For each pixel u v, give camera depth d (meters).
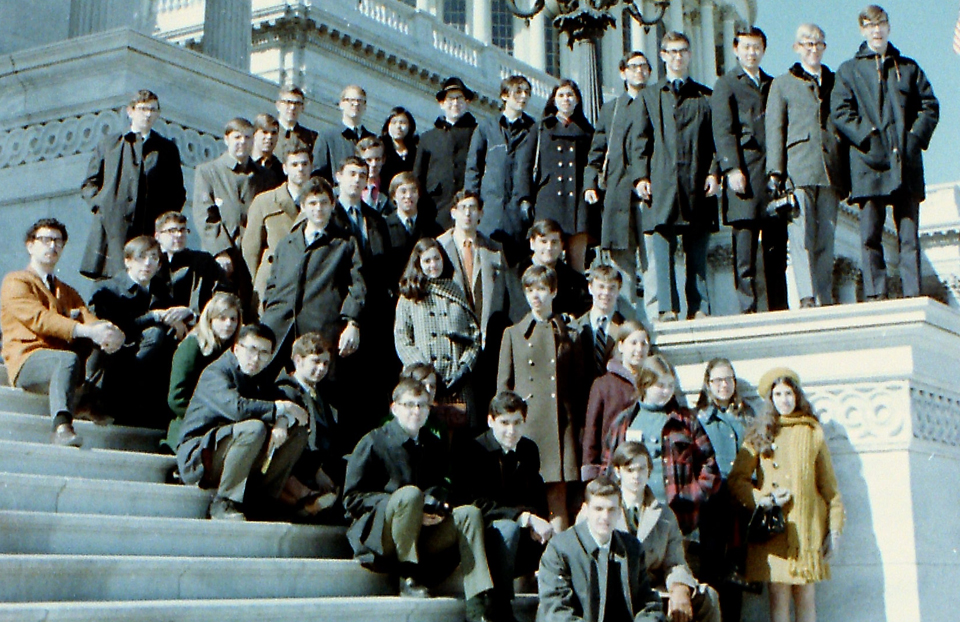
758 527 6.05
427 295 6.83
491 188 8.16
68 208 10.09
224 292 6.89
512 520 5.94
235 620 4.77
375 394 7.21
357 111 8.54
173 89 10.73
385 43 30.73
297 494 6.13
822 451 6.22
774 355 6.80
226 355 6.12
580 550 5.42
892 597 6.27
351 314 6.74
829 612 6.41
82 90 10.41
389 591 5.98
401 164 8.62
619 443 6.17
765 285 7.81
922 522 6.40
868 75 7.31
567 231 8.16
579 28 10.94
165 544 5.33
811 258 7.45
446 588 6.08
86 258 7.88
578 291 7.73
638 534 5.77
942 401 6.83
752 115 7.64
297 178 7.61
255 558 5.45
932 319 6.48
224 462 5.80
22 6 11.39
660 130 7.75
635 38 50.34
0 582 4.39
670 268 7.71
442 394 6.59
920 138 7.29
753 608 6.55
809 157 7.33
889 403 6.48
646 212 7.84
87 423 6.34
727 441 6.42
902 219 7.30
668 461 6.07
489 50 34.12
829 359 6.66
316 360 6.29
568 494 6.59
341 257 6.93
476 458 6.21
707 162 7.77
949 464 6.81
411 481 5.96
